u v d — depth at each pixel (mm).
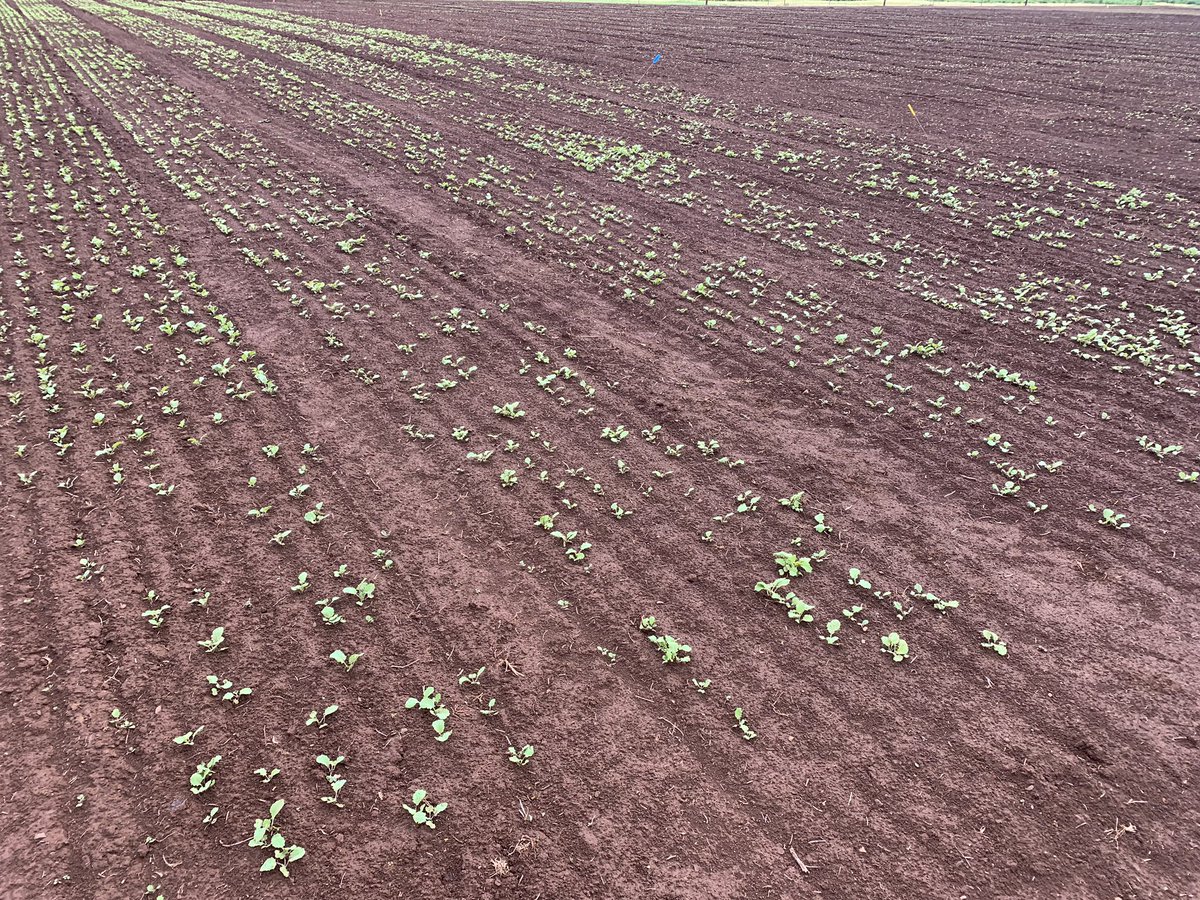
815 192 12242
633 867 3463
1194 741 3955
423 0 40125
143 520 5543
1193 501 5625
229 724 4125
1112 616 4691
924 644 4574
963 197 11852
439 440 6469
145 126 15570
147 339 7941
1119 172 12664
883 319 8398
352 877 3439
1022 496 5742
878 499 5750
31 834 3584
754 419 6734
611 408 6926
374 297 8930
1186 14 32344
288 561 5203
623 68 21656
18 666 4406
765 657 4516
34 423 6602
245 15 32656
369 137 15234
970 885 3369
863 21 30359
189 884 3412
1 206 11336
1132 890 3336
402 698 4277
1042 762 3883
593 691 4324
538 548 5344
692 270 9680
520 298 8953
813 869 3445
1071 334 7965
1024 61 21375
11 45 24156
